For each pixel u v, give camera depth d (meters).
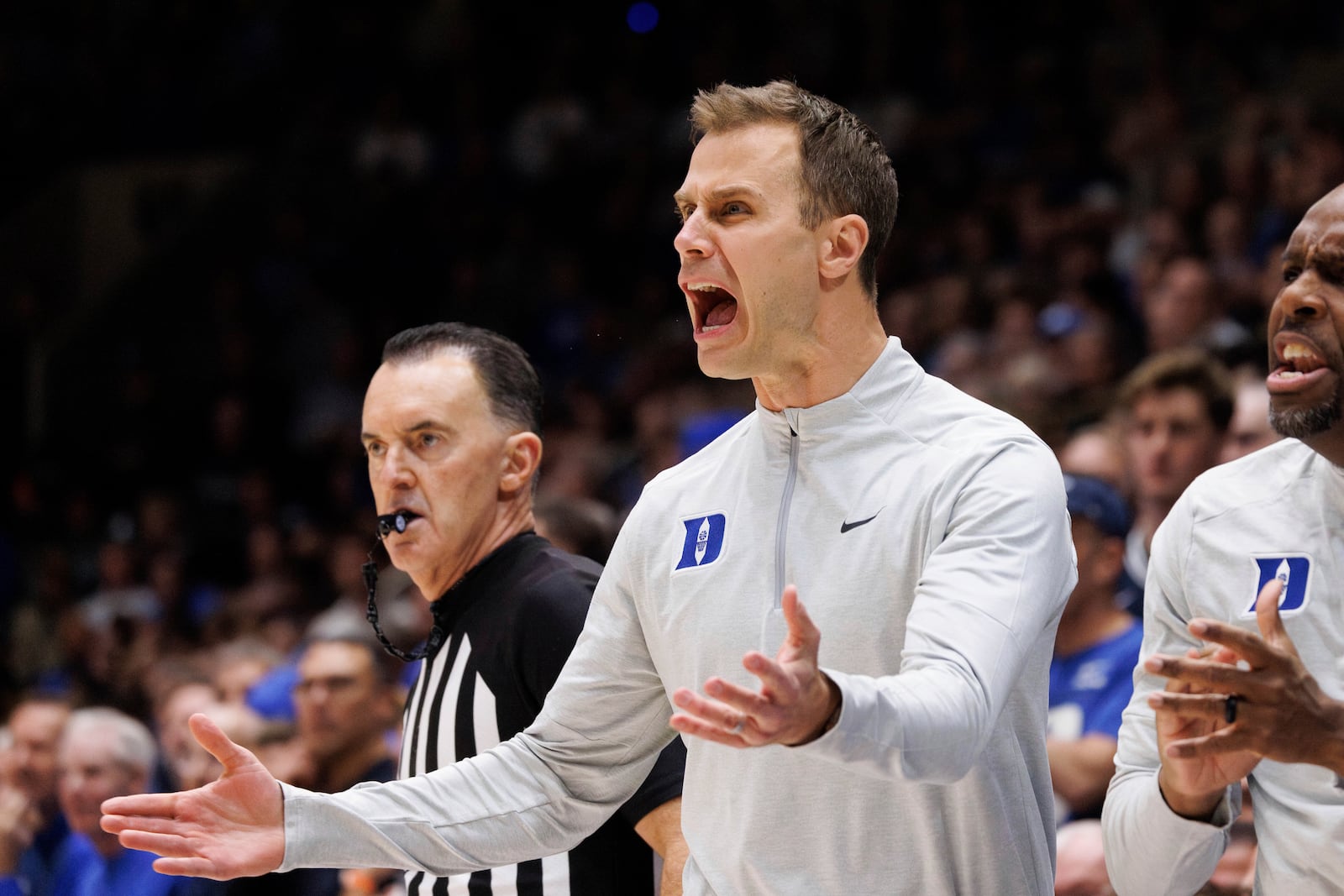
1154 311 16.31
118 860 10.86
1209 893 6.58
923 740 3.97
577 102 28.69
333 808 4.98
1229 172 18.64
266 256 30.06
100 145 33.47
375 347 27.61
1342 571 4.97
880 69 25.75
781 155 4.92
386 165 29.47
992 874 4.68
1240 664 4.38
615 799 5.50
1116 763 5.38
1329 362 4.91
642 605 5.23
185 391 28.09
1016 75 23.89
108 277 32.69
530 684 6.21
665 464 18.61
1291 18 22.80
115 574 21.53
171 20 33.62
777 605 4.84
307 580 19.39
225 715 10.09
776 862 4.76
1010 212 21.53
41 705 12.48
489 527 6.65
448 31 32.62
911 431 4.89
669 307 24.52
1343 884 4.80
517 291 26.53
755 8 28.09
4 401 28.55
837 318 4.97
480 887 6.18
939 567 4.44
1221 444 10.25
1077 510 8.67
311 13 32.84
